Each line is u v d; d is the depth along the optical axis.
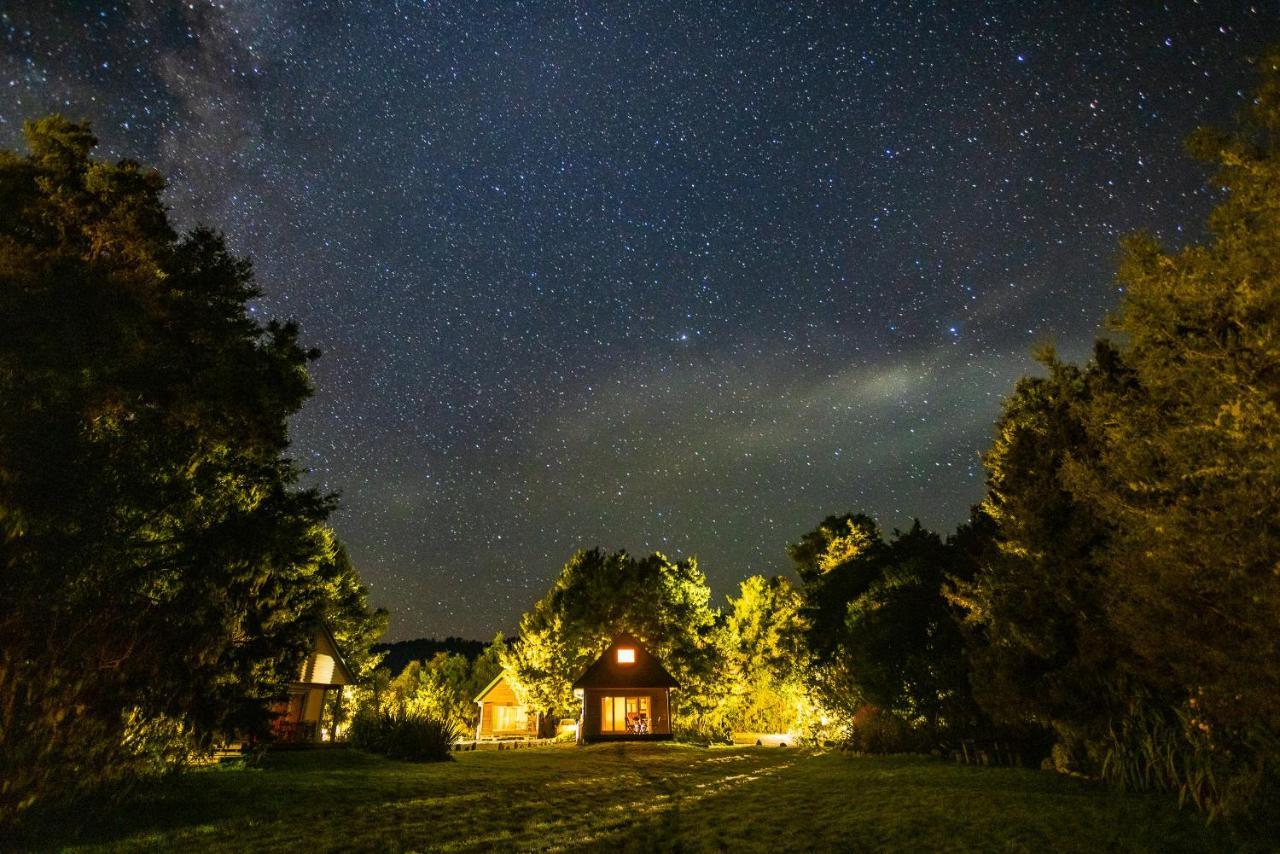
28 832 8.12
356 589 45.38
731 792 13.41
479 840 8.84
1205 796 9.27
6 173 12.81
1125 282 8.70
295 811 10.55
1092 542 12.77
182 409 13.53
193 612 11.52
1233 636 7.78
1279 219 6.76
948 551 22.77
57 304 9.38
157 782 10.75
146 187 14.71
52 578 8.71
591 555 56.78
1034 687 13.42
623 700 37.09
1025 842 7.73
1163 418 8.60
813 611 31.31
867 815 9.88
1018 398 16.41
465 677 69.38
